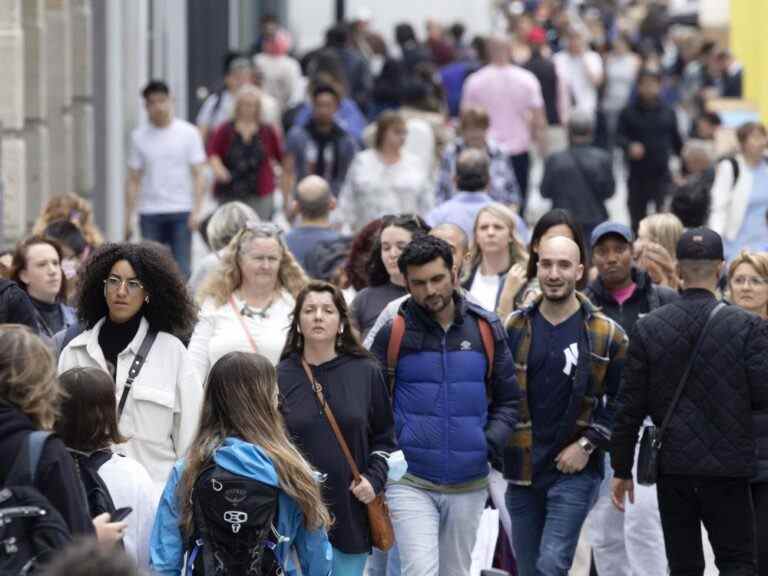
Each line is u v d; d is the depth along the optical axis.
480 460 22.12
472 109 40.28
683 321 21.83
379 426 21.02
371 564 23.39
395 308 22.39
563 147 60.12
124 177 51.03
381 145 39.81
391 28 115.25
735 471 21.67
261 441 18.03
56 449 15.97
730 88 73.38
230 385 18.12
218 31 79.75
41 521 15.65
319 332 20.75
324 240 31.80
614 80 73.25
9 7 38.91
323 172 45.31
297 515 18.25
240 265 24.08
